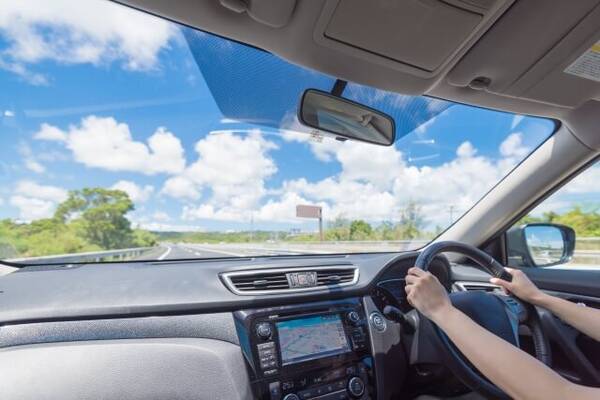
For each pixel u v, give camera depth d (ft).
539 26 4.23
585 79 5.33
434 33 4.23
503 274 4.13
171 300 4.35
